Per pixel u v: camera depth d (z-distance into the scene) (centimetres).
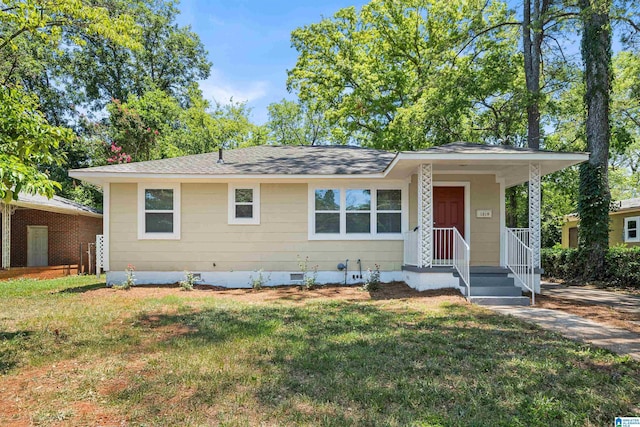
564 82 1739
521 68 1823
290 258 1152
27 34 1983
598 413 338
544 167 1010
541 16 1472
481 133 1930
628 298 962
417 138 1888
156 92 2780
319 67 2467
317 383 399
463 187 1137
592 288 1194
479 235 1125
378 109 2311
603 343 545
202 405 352
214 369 440
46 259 1844
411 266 1025
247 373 427
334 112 2400
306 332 599
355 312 748
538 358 475
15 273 1482
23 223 1830
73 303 856
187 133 2889
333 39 2416
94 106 3052
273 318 696
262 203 1157
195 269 1144
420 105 1873
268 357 480
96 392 383
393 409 344
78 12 1189
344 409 344
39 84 2650
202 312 752
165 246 1141
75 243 1859
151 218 1145
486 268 1007
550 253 1548
